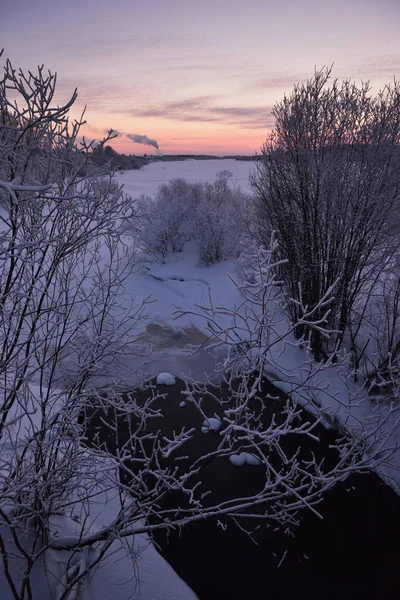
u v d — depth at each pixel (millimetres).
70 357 5074
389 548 5082
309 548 5066
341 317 8438
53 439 3420
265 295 3629
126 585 4270
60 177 3354
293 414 3619
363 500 5789
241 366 4219
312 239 8469
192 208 16062
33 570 3607
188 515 5461
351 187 7812
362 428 4762
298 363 8703
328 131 8000
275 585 4602
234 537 5199
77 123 3287
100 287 4582
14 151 2930
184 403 7895
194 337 10727
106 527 3670
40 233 3492
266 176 9211
